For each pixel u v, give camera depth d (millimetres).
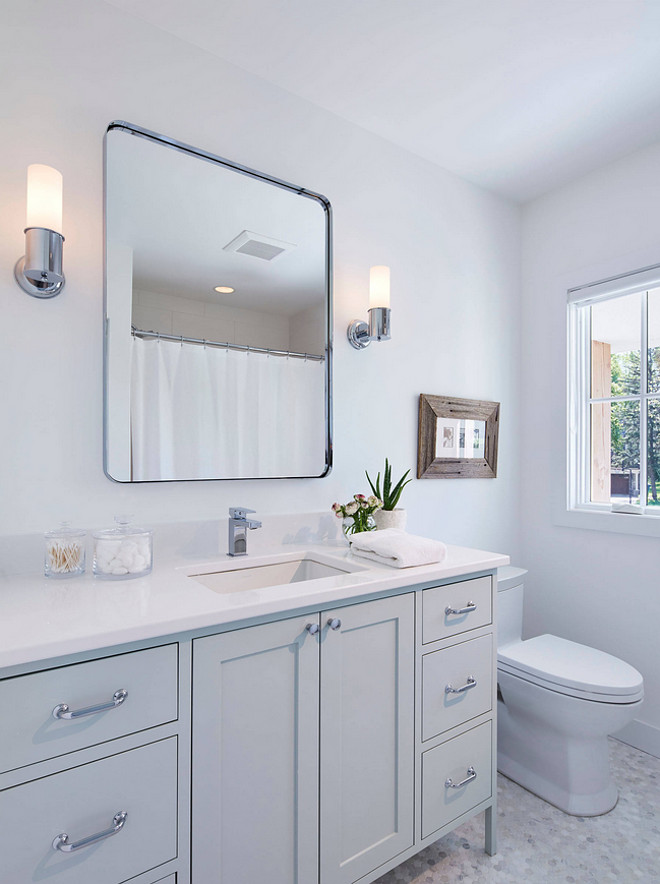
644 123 1899
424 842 1312
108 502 1338
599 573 2197
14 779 761
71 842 800
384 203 1972
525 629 2471
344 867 1152
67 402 1280
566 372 2338
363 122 1880
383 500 1776
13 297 1216
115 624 849
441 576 1327
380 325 1717
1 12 1228
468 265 2277
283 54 1549
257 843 1019
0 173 1209
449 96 1744
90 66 1335
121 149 1380
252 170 1608
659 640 1993
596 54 1555
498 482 2387
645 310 2145
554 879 1373
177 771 913
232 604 972
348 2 1355
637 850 1479
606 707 1551
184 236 1482
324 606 1118
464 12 1395
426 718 1324
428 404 2064
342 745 1154
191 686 931
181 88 1481
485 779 1469
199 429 1490
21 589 1068
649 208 2047
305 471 1708
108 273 1346
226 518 1529
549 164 2178
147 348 1409
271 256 1652
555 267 2385
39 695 782
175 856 909
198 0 1350
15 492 1210
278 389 1658
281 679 1056
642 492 2141
